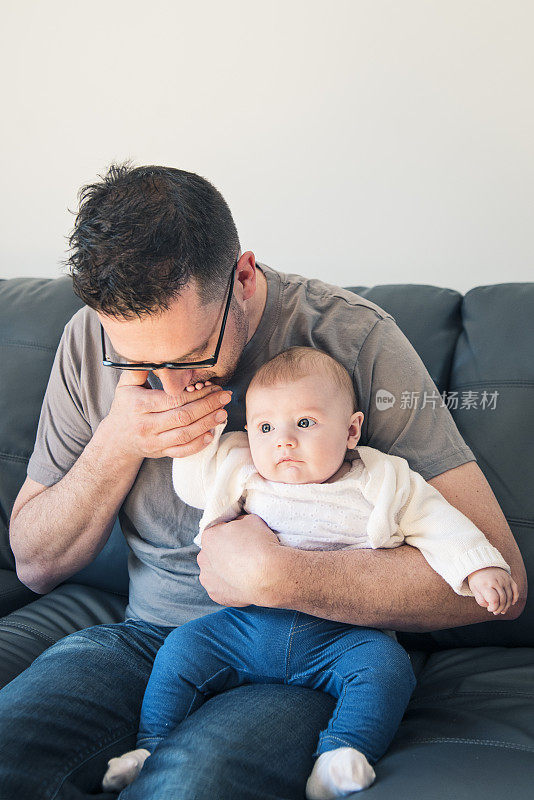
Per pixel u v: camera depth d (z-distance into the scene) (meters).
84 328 1.24
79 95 1.94
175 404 1.06
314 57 1.74
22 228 2.06
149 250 0.88
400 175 1.73
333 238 1.81
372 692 0.89
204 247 0.93
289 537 1.06
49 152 1.99
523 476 1.25
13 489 1.49
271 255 1.87
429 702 1.06
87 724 0.95
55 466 1.24
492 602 0.93
